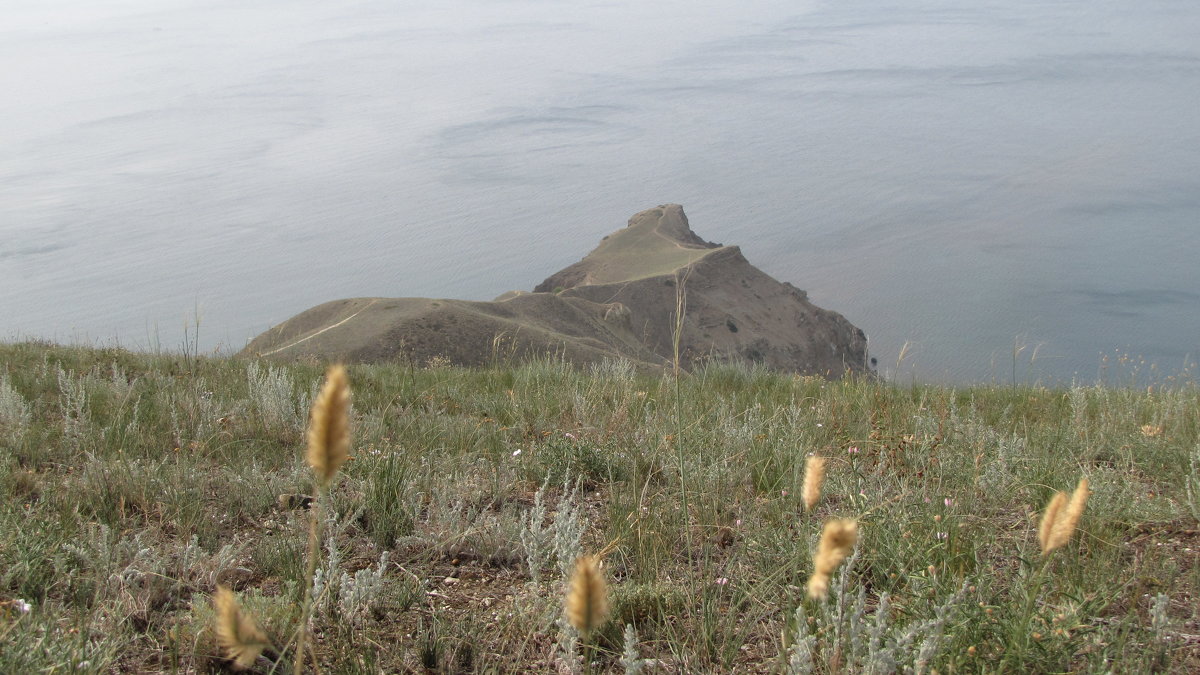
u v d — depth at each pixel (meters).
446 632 3.09
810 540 3.40
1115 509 4.12
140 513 4.15
